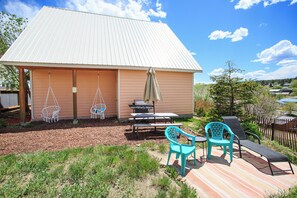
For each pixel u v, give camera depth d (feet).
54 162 11.59
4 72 37.68
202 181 10.64
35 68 27.12
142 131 21.84
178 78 32.32
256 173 11.94
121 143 17.04
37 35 28.81
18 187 8.62
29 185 8.58
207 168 12.46
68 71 30.04
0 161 11.72
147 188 9.18
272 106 40.24
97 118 30.68
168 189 9.12
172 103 32.22
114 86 32.60
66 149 14.47
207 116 25.49
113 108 32.78
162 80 31.37
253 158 14.49
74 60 25.93
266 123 23.95
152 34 39.42
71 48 28.43
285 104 57.67
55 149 15.02
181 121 29.14
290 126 20.25
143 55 31.68
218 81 23.76
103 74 31.78
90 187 8.62
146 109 27.78
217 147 17.17
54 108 29.22
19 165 10.69
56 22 33.19
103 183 9.02
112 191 8.69
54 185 8.93
